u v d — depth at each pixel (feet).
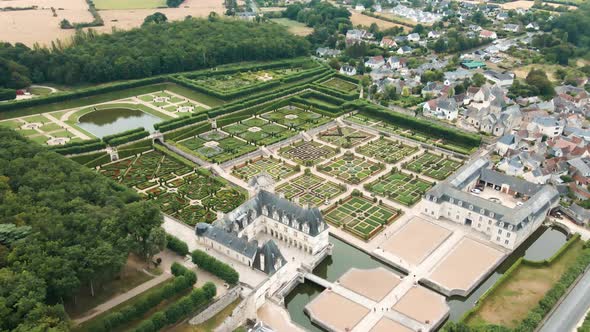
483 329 646.74
